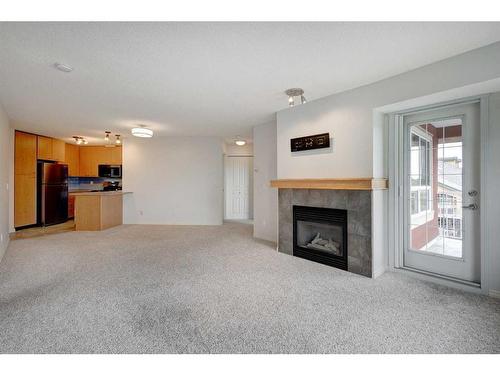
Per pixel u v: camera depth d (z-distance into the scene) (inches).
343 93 121.8
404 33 74.6
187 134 244.2
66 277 112.2
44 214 236.7
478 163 97.6
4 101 135.6
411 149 115.8
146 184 261.4
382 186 115.3
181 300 90.2
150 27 70.8
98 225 223.3
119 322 75.9
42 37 75.2
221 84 113.5
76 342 66.6
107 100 135.1
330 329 72.7
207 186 258.2
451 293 95.4
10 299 90.6
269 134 189.6
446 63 90.4
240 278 111.0
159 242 179.9
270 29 72.2
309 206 137.3
